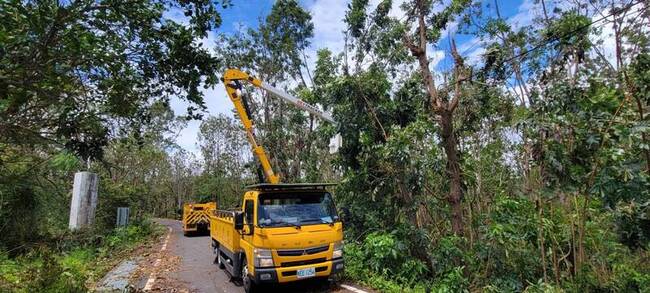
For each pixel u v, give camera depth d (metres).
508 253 8.91
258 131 22.08
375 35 12.42
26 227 14.03
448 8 10.91
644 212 6.78
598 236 8.81
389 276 9.23
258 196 8.60
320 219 8.73
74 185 17.11
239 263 9.38
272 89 11.30
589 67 9.23
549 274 8.90
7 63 4.05
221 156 43.09
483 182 11.98
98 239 18.05
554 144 6.80
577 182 6.76
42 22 3.79
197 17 4.96
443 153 10.55
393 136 9.84
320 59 12.89
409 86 11.87
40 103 4.97
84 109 5.33
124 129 6.16
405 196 10.20
